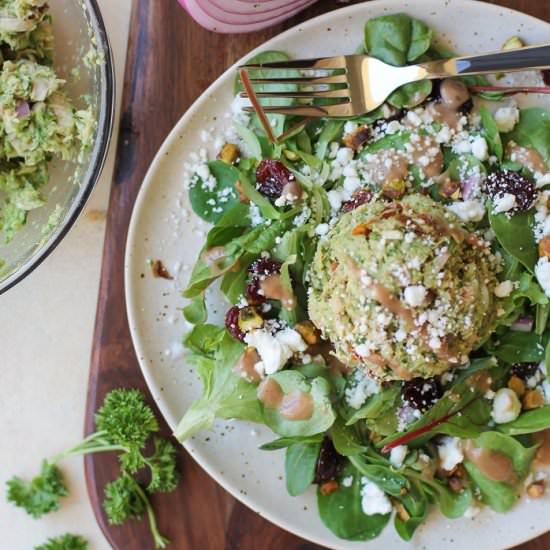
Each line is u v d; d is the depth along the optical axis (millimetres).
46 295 592
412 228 493
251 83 520
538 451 538
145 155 555
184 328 545
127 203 558
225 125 540
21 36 550
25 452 599
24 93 545
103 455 568
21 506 594
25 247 577
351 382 534
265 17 539
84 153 558
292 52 533
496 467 529
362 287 490
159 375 544
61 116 552
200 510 564
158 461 560
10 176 564
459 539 541
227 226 535
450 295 490
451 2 523
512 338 533
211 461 543
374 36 522
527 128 530
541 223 524
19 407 597
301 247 533
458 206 523
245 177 529
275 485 543
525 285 523
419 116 530
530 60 508
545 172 526
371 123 533
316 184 530
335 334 508
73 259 589
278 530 563
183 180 542
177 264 544
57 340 594
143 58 552
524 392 536
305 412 522
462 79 530
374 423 530
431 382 525
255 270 531
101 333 562
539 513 538
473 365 524
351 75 522
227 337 535
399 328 490
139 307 543
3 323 594
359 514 540
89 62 556
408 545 541
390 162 528
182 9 551
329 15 524
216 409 527
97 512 567
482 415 530
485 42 532
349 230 504
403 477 530
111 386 563
